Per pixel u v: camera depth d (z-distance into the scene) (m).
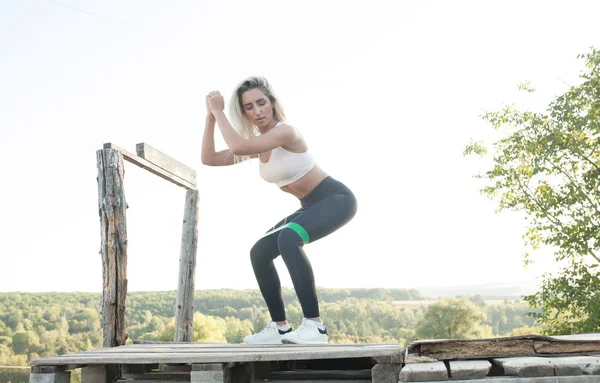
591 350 2.60
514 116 13.30
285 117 3.58
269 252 3.52
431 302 41.41
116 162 4.64
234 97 3.55
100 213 4.57
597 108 12.38
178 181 5.73
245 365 3.09
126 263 4.59
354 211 3.54
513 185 12.98
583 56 12.54
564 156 12.69
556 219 12.60
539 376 2.40
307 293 3.24
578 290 12.00
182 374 3.61
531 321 46.38
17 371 33.12
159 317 31.78
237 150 3.25
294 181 3.50
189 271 5.91
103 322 4.43
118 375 3.62
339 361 3.72
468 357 2.63
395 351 2.58
